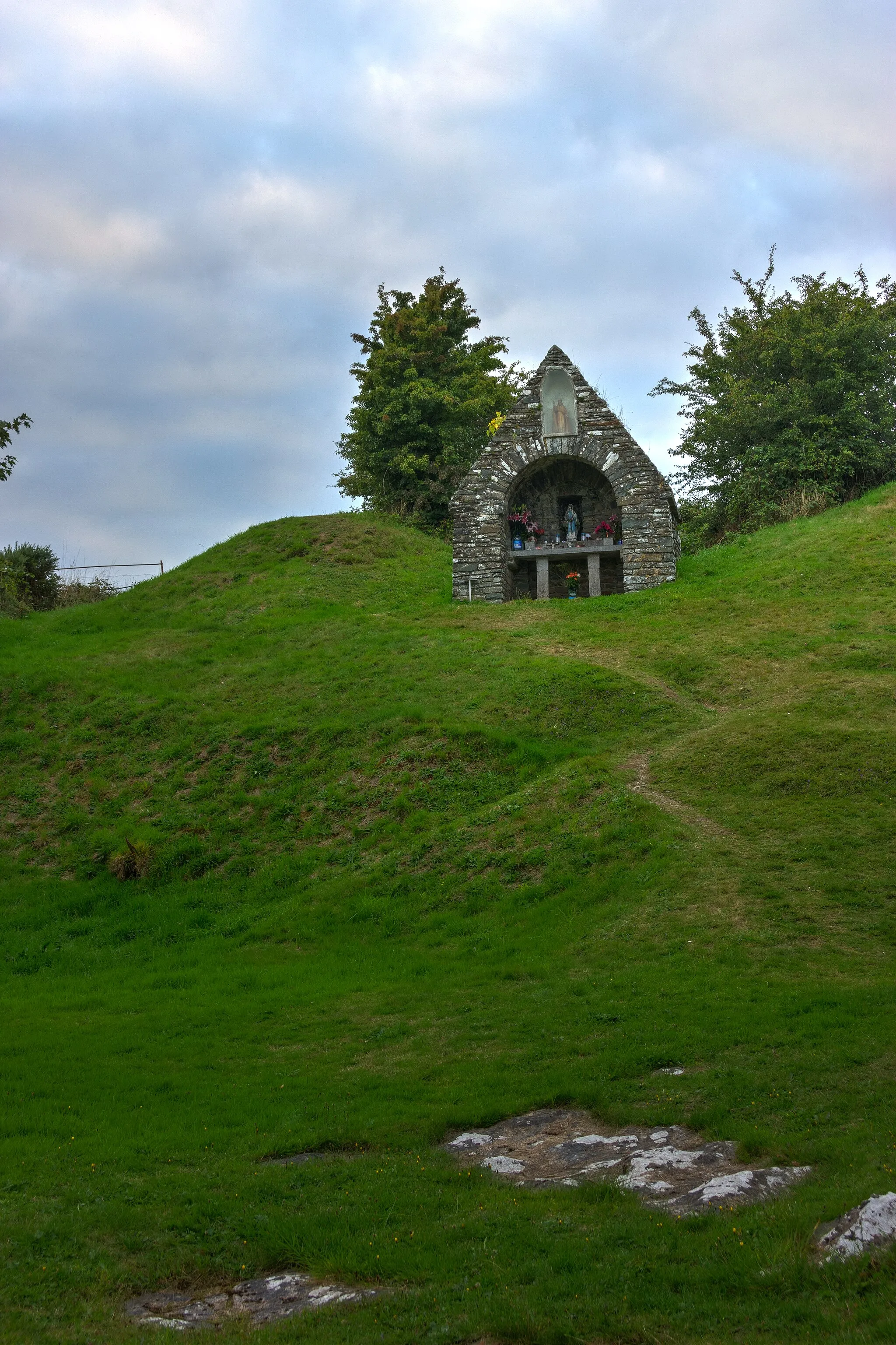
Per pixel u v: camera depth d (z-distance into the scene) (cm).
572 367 3506
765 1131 936
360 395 5062
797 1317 641
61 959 1827
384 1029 1359
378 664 2816
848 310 4388
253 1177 945
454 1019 1365
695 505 4600
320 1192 916
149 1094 1180
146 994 1622
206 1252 827
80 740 2562
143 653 3095
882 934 1418
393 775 2255
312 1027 1399
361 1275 784
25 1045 1368
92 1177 948
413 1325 700
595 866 1770
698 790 1977
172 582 3769
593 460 3441
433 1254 795
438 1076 1183
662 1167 907
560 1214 838
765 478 4147
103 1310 745
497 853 1889
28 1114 1114
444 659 2809
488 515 3456
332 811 2183
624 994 1348
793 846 1694
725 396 4416
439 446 5003
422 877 1880
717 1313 664
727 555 3488
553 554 3472
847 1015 1170
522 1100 1087
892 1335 595
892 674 2391
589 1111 1062
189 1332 711
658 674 2636
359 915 1806
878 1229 694
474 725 2372
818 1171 845
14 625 3512
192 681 2856
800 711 2220
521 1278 748
